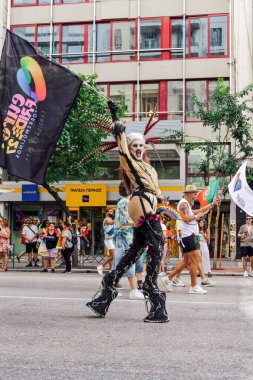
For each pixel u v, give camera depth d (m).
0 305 7.99
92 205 32.12
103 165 32.81
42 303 8.27
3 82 9.33
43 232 21.30
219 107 24.72
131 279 9.53
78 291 10.66
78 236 25.97
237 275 19.66
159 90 32.69
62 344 5.05
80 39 33.59
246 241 19.03
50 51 33.62
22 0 34.19
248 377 3.88
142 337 5.43
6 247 21.44
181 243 10.68
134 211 6.71
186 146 25.03
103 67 33.25
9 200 32.97
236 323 6.41
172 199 31.56
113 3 33.38
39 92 9.21
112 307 7.97
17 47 9.29
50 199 32.69
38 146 9.23
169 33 32.84
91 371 4.04
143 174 6.76
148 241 6.59
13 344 5.04
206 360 4.41
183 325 6.23
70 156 23.44
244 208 13.71
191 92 32.47
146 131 7.09
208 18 32.47
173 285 12.68
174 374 3.95
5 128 9.34
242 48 31.58
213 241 31.27
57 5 33.78
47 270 21.19
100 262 26.53
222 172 23.94
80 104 22.75
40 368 4.12
